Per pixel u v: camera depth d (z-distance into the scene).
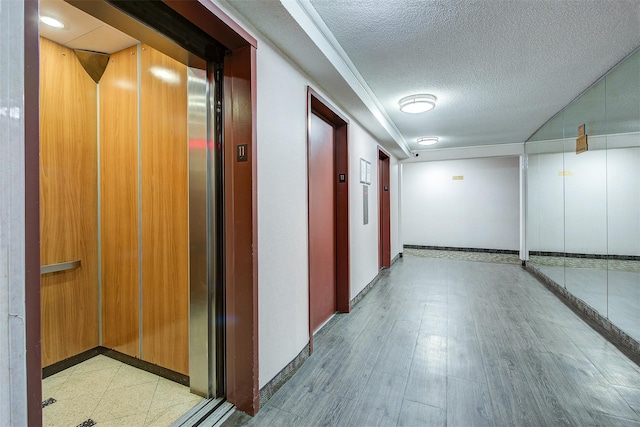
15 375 0.67
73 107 2.19
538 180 4.88
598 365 2.18
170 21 1.40
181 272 1.92
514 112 3.92
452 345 2.52
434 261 6.46
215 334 1.75
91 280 2.30
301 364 2.21
